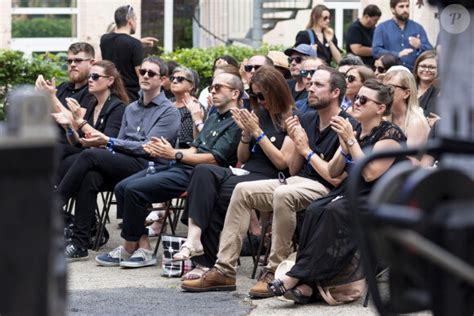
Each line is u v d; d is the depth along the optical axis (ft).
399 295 11.81
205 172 29.50
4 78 49.34
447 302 11.57
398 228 11.31
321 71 28.53
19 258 9.93
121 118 35.88
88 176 33.58
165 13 68.18
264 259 30.99
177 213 36.09
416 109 29.53
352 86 33.94
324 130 28.55
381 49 47.47
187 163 32.01
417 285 11.73
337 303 26.68
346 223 26.02
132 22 44.86
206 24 68.69
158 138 33.96
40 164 9.94
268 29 64.34
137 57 43.78
